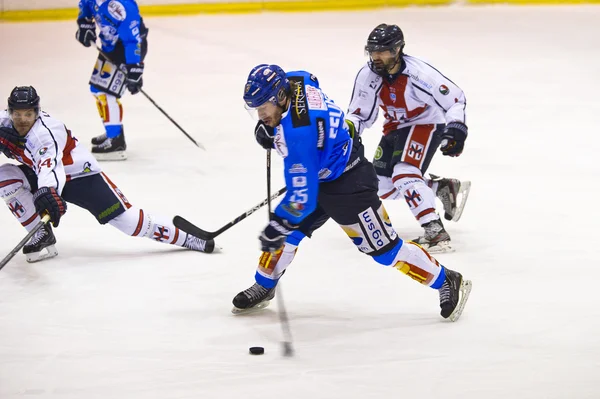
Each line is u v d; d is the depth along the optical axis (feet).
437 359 42.65
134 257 58.08
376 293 51.67
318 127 40.50
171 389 39.68
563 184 74.64
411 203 58.54
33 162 52.03
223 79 125.39
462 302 47.14
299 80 41.24
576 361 42.27
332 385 39.93
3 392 39.50
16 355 43.45
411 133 58.90
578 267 55.31
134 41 82.99
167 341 45.09
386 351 43.62
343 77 123.03
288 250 47.44
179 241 58.18
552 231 62.49
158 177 79.25
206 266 56.34
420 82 56.34
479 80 120.57
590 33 154.20
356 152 44.29
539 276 53.83
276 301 50.72
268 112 40.19
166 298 51.03
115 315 48.52
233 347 44.34
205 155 87.45
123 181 77.77
